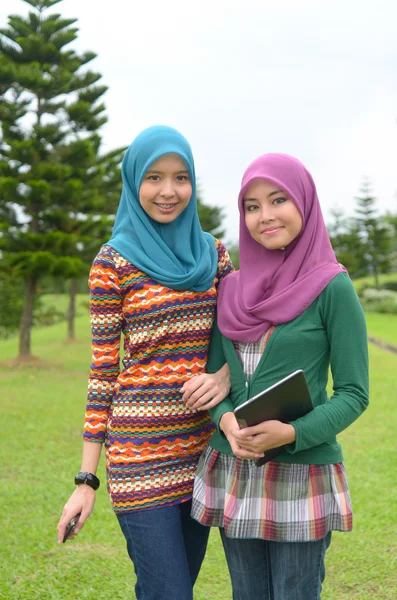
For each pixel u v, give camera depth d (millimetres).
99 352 2010
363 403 1768
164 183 2006
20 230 12227
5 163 11602
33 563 3426
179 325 1982
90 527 3965
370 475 4895
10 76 11289
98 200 12906
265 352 1832
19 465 5430
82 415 7531
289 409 1705
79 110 11945
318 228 1874
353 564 3357
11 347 17156
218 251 2191
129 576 3258
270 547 1852
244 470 1859
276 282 1864
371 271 40531
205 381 1913
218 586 3152
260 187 1847
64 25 12219
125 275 1984
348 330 1769
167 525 1940
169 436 1988
